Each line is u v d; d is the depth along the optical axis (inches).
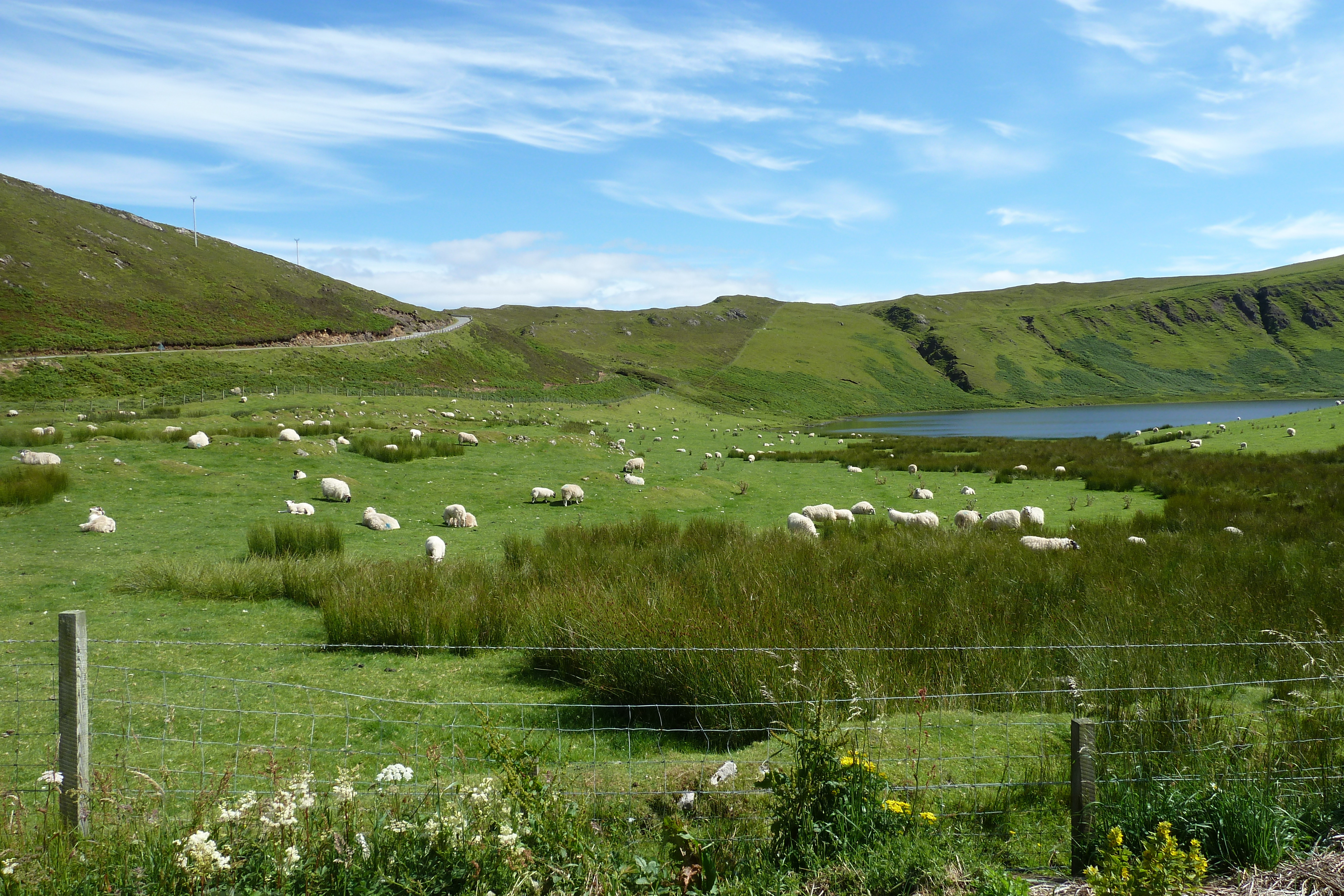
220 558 547.8
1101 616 334.6
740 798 187.3
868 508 893.2
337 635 363.3
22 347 2484.0
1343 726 205.3
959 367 7111.2
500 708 281.1
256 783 205.6
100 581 467.2
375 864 137.2
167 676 312.5
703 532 653.9
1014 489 1082.1
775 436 2373.3
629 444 1859.0
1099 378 7032.5
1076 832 153.6
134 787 190.9
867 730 211.6
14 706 272.5
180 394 2290.8
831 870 149.4
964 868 150.3
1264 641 303.6
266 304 3629.4
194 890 129.0
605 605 340.8
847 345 7598.4
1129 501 944.3
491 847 140.3
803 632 293.1
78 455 954.7
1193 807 162.6
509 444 1437.0
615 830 171.8
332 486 847.1
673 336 7603.4
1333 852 153.6
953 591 382.9
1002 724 227.8
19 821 153.4
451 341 3932.1
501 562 559.2
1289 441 1456.7
